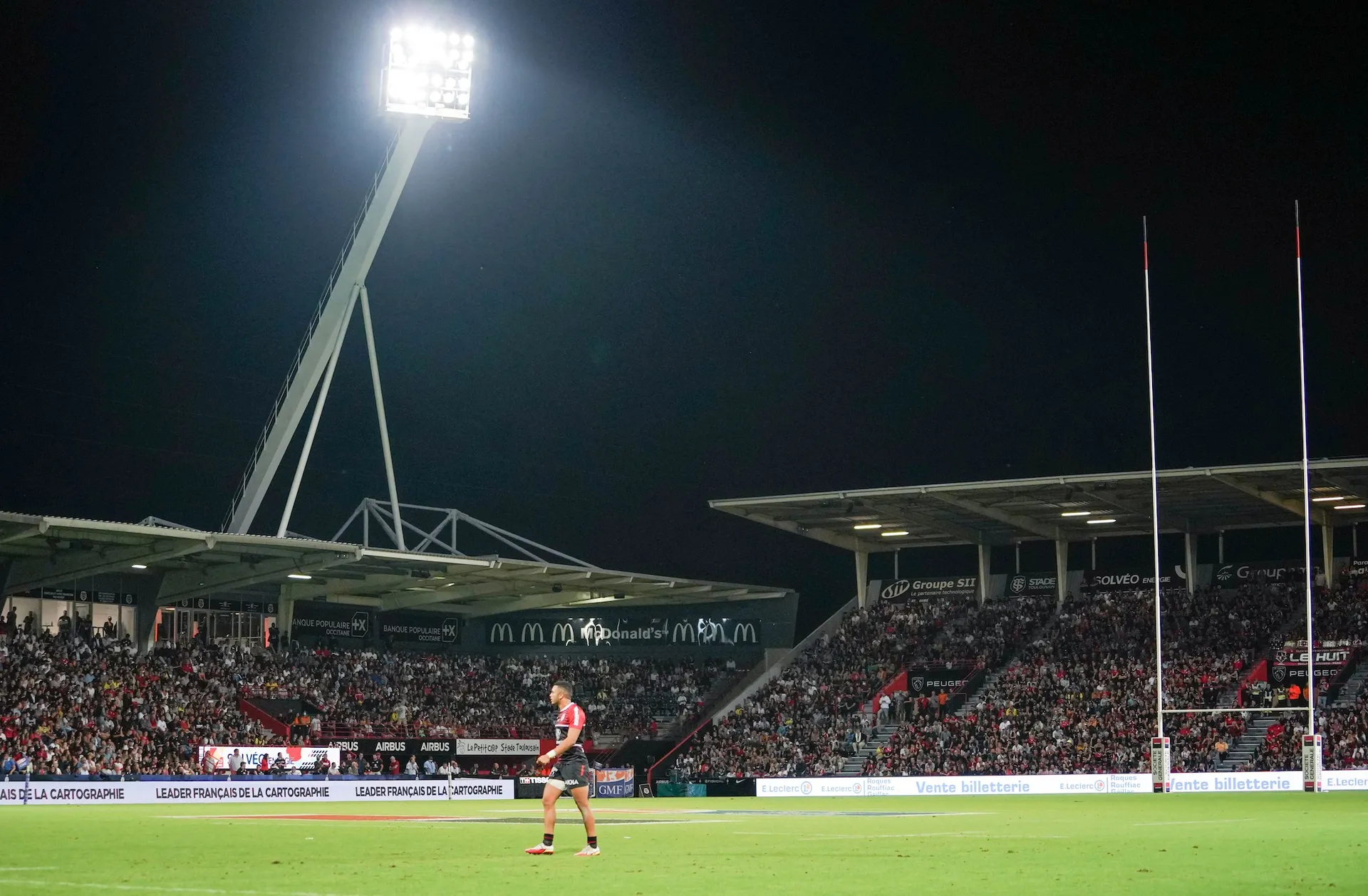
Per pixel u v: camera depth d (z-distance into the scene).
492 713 74.00
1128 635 70.88
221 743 60.03
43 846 20.94
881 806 45.22
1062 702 67.25
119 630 66.50
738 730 72.12
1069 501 68.12
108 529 53.12
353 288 64.19
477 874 14.94
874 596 80.19
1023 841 21.17
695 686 78.25
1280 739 60.34
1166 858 17.14
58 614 64.44
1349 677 64.00
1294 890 12.87
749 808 42.41
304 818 34.94
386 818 34.50
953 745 66.31
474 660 79.00
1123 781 58.12
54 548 57.69
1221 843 20.47
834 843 20.77
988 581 77.31
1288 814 33.50
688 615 80.75
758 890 12.98
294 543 58.97
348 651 75.75
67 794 49.81
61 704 56.91
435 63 63.25
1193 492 66.00
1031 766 63.03
